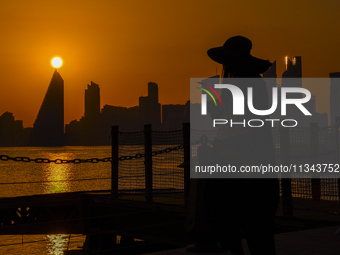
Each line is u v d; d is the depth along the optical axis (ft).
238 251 8.01
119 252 33.32
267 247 7.51
